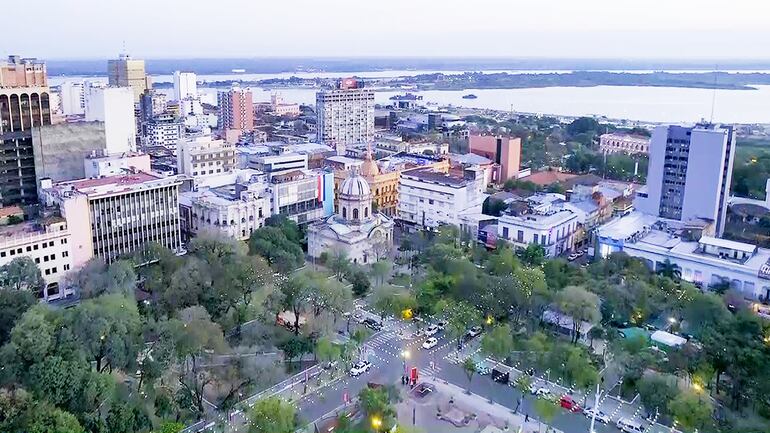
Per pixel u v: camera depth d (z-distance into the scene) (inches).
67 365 5575.8
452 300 7810.0
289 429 5546.3
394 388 6225.4
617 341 6894.7
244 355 6397.6
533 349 6771.7
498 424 6033.5
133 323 6515.8
